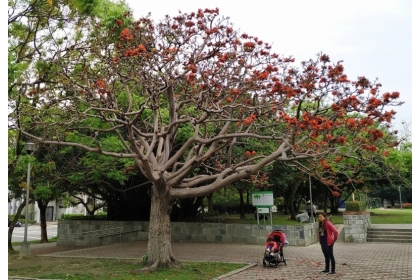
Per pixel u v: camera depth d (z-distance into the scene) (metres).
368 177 21.38
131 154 9.24
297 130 8.12
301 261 11.26
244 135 8.83
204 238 16.59
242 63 9.72
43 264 11.16
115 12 9.84
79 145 9.08
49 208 50.12
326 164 9.89
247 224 16.05
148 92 9.19
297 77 9.68
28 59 11.23
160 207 9.81
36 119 10.73
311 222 17.36
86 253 13.72
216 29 9.55
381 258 11.52
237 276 8.98
